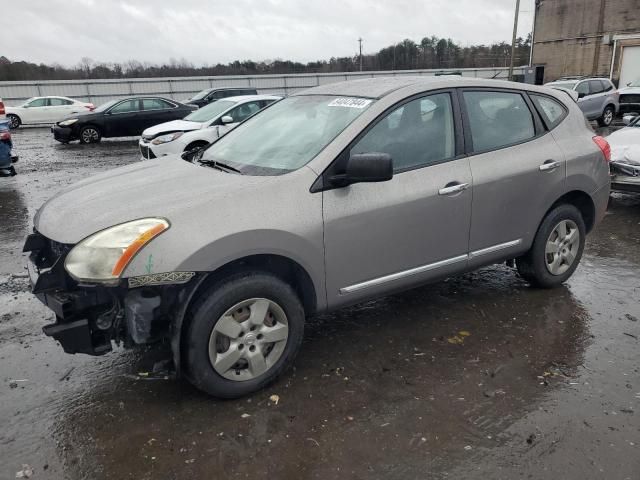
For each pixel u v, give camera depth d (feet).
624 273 16.42
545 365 11.18
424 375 10.87
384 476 8.17
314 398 10.14
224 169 11.34
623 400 9.94
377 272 11.23
